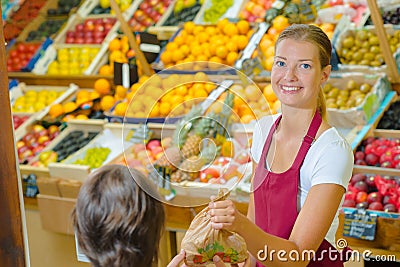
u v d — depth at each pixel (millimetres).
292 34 1940
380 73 4133
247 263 1806
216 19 4582
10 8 5176
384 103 3996
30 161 3779
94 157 3668
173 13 4812
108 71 4629
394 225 2721
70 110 4289
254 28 4172
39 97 4613
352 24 4430
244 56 4023
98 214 1454
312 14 4285
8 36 5074
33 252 3506
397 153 3404
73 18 5137
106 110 4312
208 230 1667
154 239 1496
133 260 1458
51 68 4844
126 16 4980
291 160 1964
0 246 1346
